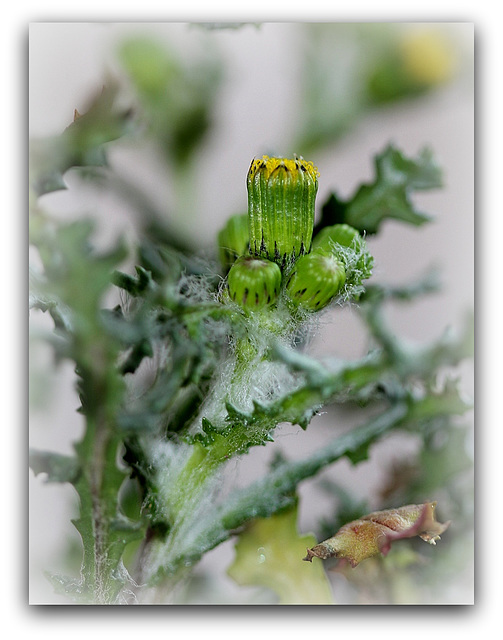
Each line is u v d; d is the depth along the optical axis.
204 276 0.22
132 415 0.21
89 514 0.21
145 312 0.21
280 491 0.22
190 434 0.21
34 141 0.22
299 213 0.21
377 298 0.23
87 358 0.21
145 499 0.21
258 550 0.22
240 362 0.22
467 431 0.24
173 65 0.24
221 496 0.22
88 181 0.24
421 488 0.24
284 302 0.21
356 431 0.23
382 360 0.23
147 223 0.24
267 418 0.21
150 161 0.24
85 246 0.21
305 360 0.21
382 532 0.21
